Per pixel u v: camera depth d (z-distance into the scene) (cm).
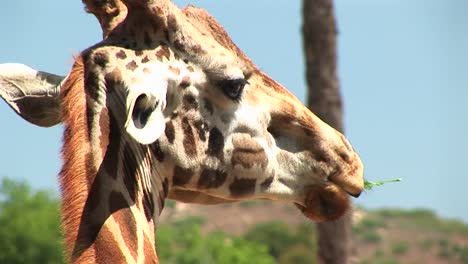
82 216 996
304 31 2706
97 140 1023
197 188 1129
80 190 1004
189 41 1105
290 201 1195
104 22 1143
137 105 1012
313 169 1186
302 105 1187
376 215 11088
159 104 1026
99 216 1003
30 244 3612
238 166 1137
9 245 3578
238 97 1129
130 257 996
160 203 1096
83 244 988
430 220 10838
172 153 1099
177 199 1166
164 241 3784
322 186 1195
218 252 3847
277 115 1166
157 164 1094
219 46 1122
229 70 1112
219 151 1124
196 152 1110
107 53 1061
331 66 2683
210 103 1118
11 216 3672
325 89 2677
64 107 1038
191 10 1151
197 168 1114
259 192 1165
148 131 979
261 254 4016
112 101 1043
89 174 1012
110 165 1023
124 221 1012
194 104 1107
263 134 1155
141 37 1095
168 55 1092
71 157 1014
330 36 2688
